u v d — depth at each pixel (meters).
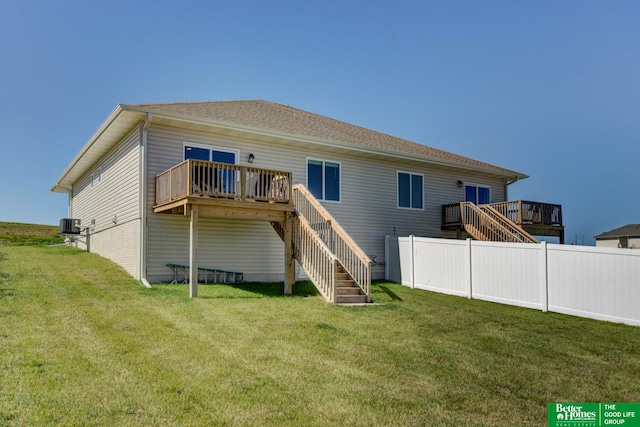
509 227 16.75
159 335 6.25
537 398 4.74
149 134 11.38
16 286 9.15
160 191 11.01
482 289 11.27
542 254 10.02
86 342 5.76
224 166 10.02
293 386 4.67
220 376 4.84
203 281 12.00
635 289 8.50
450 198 18.14
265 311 8.16
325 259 9.77
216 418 3.86
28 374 4.59
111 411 3.90
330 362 5.51
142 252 10.97
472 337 7.18
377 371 5.29
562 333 7.76
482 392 4.82
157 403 4.10
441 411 4.27
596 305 9.06
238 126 12.06
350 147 14.38
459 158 19.36
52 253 16.16
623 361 6.23
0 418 3.66
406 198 16.77
